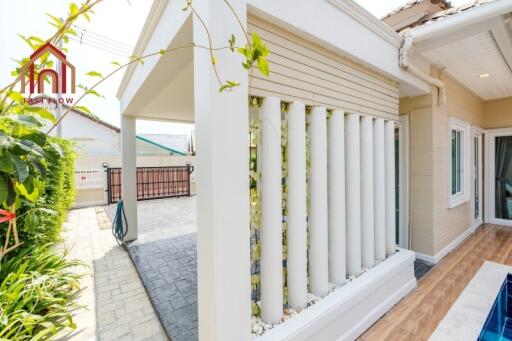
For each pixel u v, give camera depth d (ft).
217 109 5.18
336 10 7.86
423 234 13.53
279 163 6.72
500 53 11.64
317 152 7.81
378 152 10.09
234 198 5.44
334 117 8.38
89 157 32.42
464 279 11.48
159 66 8.80
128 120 17.29
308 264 8.31
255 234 7.06
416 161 13.71
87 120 43.96
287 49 6.89
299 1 6.79
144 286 10.77
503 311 10.76
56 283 9.56
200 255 5.56
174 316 8.55
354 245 9.01
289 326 6.34
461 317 8.74
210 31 5.12
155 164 39.93
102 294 10.32
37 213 9.95
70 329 8.17
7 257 9.21
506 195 20.66
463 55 11.87
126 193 16.89
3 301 7.47
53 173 12.96
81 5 4.28
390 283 9.48
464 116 17.28
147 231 19.11
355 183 8.98
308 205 8.15
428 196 13.30
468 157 17.49
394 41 10.20
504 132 20.06
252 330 6.39
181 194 40.45
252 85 6.15
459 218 16.61
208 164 5.22
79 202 31.07
